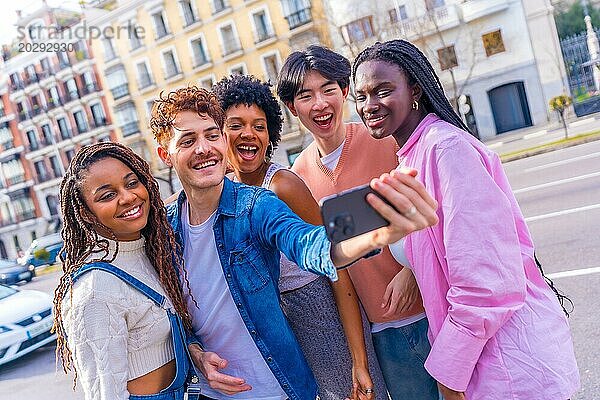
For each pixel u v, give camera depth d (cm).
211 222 121
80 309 107
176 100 115
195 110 115
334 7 1575
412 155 113
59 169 2283
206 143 114
